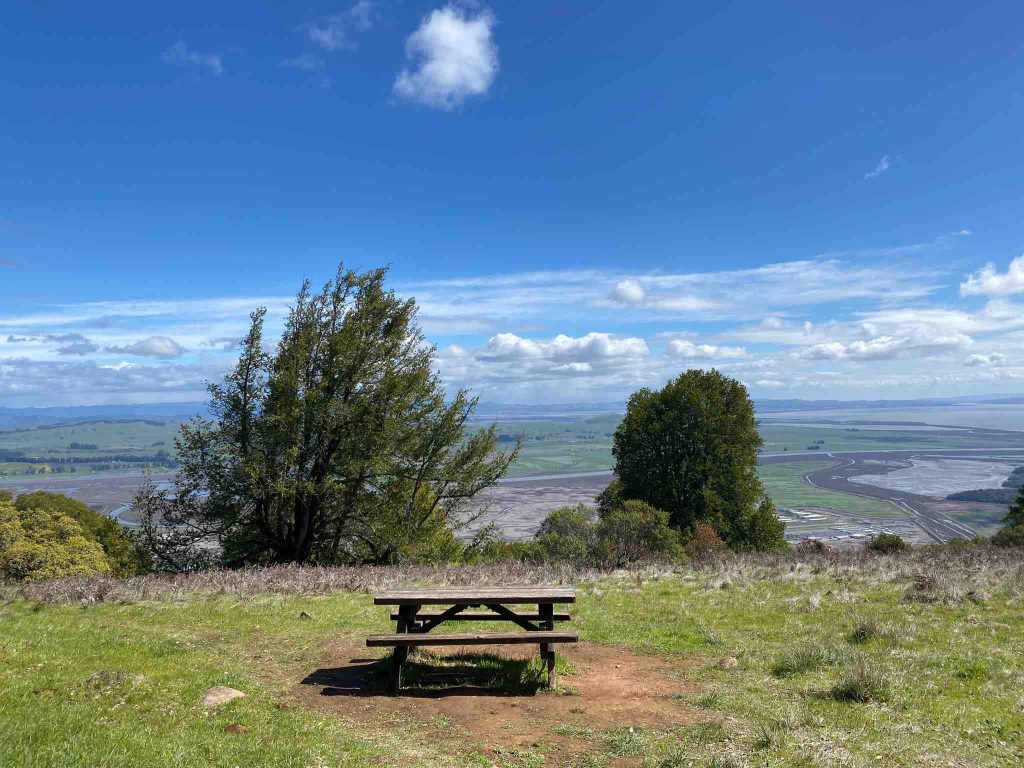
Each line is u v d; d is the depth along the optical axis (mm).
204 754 4984
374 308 23984
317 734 5672
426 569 17656
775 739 5258
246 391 22797
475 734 5832
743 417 42562
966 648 7910
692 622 10461
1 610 11641
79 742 4918
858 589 12375
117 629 9953
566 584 15094
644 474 42062
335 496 22891
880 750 5066
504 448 27703
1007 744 5199
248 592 13680
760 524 40062
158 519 23016
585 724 6043
